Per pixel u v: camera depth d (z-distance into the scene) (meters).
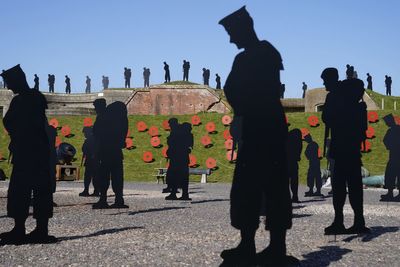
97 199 19.75
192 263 6.86
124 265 6.71
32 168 8.52
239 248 6.23
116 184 15.95
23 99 8.49
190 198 20.05
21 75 8.49
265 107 6.15
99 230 10.50
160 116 49.81
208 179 38.56
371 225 11.72
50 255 7.45
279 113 6.23
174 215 13.89
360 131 9.88
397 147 20.27
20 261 6.96
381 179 32.28
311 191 23.92
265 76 6.12
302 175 37.69
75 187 28.36
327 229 9.94
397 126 20.33
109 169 15.79
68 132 46.94
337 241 9.01
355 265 6.77
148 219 12.80
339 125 9.85
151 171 40.50
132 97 62.16
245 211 6.15
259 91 6.12
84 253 7.63
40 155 8.56
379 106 54.38
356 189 9.95
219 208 16.22
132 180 38.72
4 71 8.39
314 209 16.19
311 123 44.44
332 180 10.07
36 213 8.60
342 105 9.77
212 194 23.88
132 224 11.67
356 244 8.66
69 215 13.66
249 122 6.19
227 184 34.69
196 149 43.59
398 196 20.36
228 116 46.78
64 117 51.09
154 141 44.34
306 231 10.47
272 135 6.18
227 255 6.25
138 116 50.31
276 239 6.35
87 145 21.53
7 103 69.12
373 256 7.47
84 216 13.44
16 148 8.50
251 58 6.11
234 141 11.04
